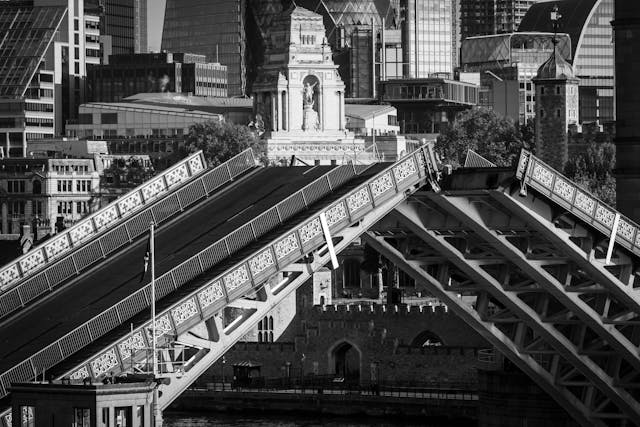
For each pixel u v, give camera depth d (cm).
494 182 17962
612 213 18612
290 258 17025
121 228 18625
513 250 18625
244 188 19112
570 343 19525
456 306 19475
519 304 19250
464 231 18712
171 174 19512
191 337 16562
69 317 17025
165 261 17625
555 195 18188
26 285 17862
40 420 15462
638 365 19575
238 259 17062
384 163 18375
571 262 18912
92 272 18050
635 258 19062
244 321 16938
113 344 15925
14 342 16800
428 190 18200
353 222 17562
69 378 15662
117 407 15375
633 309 19288
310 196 17912
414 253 19700
